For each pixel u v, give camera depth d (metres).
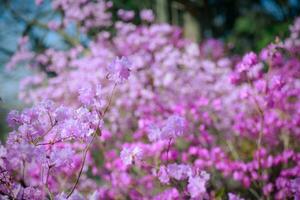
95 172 3.55
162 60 4.98
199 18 6.73
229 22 16.00
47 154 1.76
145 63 4.91
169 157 2.78
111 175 3.42
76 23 6.14
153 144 2.76
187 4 6.43
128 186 3.26
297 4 13.31
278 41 3.04
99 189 3.37
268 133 3.81
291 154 3.26
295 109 3.93
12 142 1.72
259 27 13.98
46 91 4.73
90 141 1.87
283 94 3.72
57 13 7.13
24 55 5.79
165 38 5.52
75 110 1.84
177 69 4.93
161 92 4.66
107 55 5.05
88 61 4.89
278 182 2.93
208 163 3.18
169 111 4.05
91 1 6.18
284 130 3.89
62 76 4.99
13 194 1.64
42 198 1.74
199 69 4.93
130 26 5.77
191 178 1.99
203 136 3.69
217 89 4.66
